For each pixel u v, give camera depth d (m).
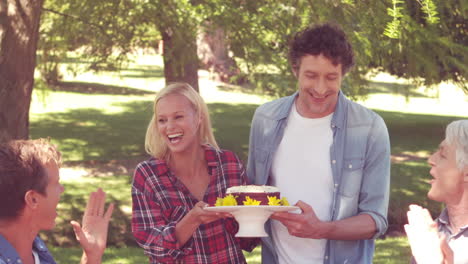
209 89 23.33
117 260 6.21
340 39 2.48
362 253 2.68
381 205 2.64
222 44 9.43
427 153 13.66
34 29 6.59
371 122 2.67
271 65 9.10
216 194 2.69
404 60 7.55
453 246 2.06
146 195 2.63
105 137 14.28
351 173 2.65
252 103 21.44
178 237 2.49
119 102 20.05
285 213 2.44
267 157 2.76
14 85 6.47
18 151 1.76
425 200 9.01
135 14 8.83
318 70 2.47
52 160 1.83
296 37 2.57
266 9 8.56
